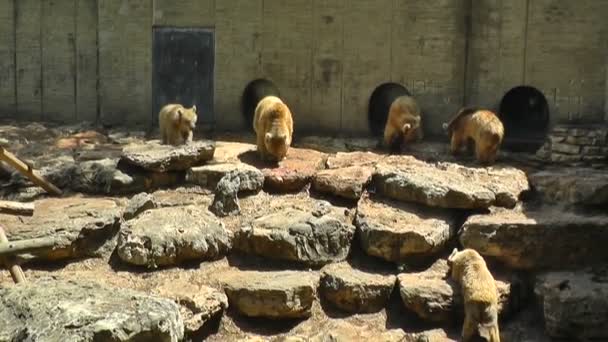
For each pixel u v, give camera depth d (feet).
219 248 37.91
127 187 42.75
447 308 34.50
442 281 35.81
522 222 37.78
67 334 21.40
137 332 22.12
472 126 47.55
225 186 40.86
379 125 57.82
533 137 53.57
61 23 61.57
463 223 39.29
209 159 45.52
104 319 22.04
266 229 37.88
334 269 37.11
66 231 36.55
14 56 62.80
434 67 54.49
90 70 61.26
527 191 42.14
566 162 47.78
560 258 37.78
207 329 34.22
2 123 61.00
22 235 35.91
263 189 42.98
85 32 61.05
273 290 34.53
